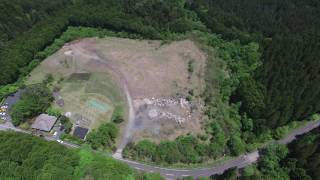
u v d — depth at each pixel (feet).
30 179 429.38
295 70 655.35
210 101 617.21
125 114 593.42
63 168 435.94
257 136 573.33
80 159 458.09
